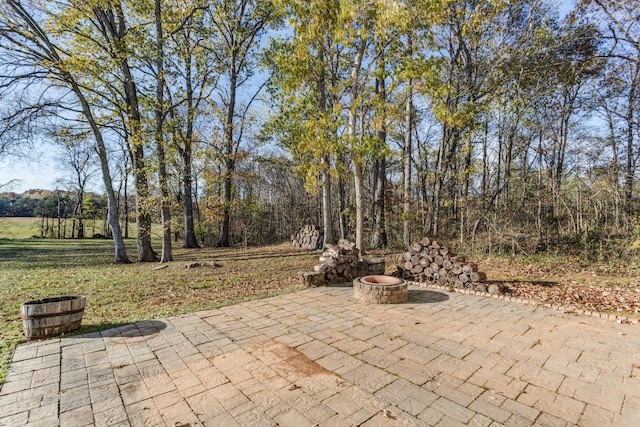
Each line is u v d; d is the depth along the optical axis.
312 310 5.01
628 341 3.77
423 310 5.02
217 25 14.47
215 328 4.18
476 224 11.26
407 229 12.97
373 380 2.85
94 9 9.87
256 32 15.66
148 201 10.66
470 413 2.36
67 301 3.96
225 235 17.34
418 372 3.00
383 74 7.93
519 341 3.77
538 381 2.85
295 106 12.44
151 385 2.76
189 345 3.62
